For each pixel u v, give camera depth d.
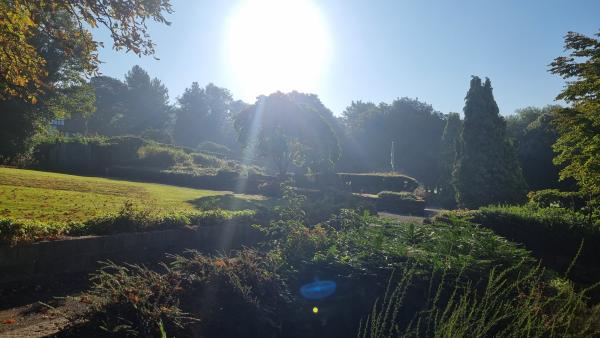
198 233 8.20
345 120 80.00
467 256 5.68
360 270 5.60
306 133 23.97
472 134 23.06
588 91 10.85
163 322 3.78
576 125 11.15
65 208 9.07
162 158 31.45
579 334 3.71
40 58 8.17
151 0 7.62
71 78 30.47
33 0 6.82
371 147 58.31
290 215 8.73
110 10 7.55
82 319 3.86
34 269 5.60
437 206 28.09
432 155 55.41
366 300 5.25
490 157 22.73
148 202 11.93
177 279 4.63
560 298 4.53
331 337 4.93
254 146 25.73
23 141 28.70
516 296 4.82
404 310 5.04
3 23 6.66
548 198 14.05
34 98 8.72
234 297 4.62
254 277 5.04
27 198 10.01
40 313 4.50
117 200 11.55
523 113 55.31
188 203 12.95
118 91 77.56
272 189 21.73
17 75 7.95
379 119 59.12
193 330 4.01
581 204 14.83
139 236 7.08
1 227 5.54
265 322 4.59
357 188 27.73
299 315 5.00
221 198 15.27
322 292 5.37
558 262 10.49
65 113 31.69
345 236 6.93
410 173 56.25
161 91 81.44
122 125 74.06
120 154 30.31
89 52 8.27
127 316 3.73
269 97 24.09
